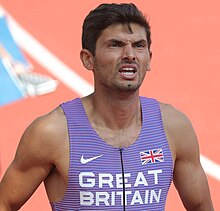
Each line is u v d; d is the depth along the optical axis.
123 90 9.56
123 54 9.51
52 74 20.30
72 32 21.23
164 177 10.07
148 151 10.05
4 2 21.55
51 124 9.95
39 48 20.70
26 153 10.01
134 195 9.84
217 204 17.88
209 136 19.47
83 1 21.94
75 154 9.87
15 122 19.53
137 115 10.27
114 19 9.56
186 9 21.98
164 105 10.54
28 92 20.00
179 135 10.34
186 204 10.98
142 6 21.98
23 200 10.33
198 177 10.66
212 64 20.92
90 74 20.45
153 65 20.80
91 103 10.21
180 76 20.67
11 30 20.86
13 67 20.22
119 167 9.86
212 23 21.72
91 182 9.77
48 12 21.55
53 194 10.13
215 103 20.19
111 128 10.05
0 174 17.95
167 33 21.47
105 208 9.77
